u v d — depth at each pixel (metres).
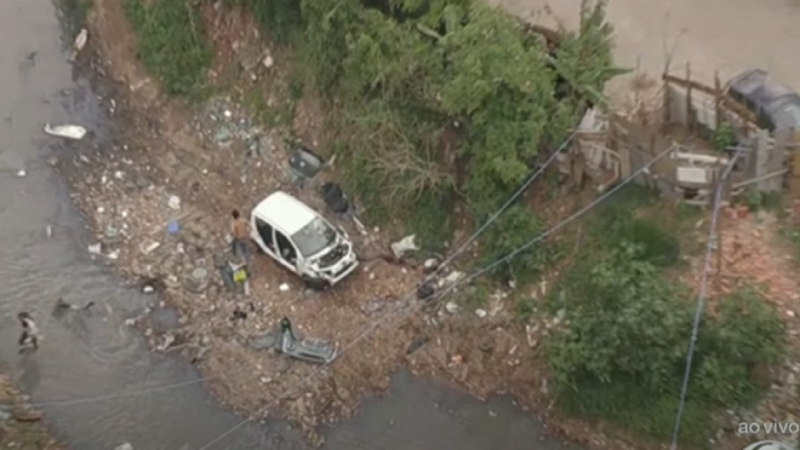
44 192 32.62
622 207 26.45
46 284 30.14
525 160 26.75
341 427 26.42
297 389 26.94
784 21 29.41
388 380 27.12
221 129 33.09
